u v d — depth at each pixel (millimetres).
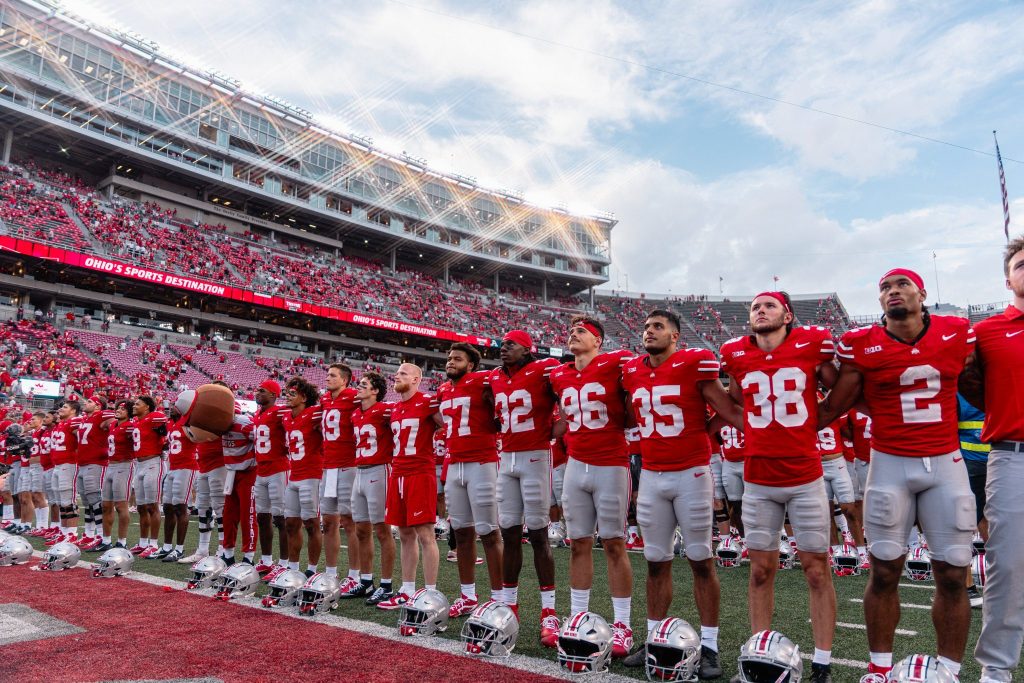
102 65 32156
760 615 3250
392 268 45125
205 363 29359
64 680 3293
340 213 40875
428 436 4992
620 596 3814
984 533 5285
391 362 40375
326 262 40656
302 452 5996
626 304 55781
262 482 6363
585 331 4020
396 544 8883
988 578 2887
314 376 32750
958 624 2898
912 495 3016
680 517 3537
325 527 5738
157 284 28984
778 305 3277
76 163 34062
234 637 4094
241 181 37062
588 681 3246
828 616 3100
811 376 3221
